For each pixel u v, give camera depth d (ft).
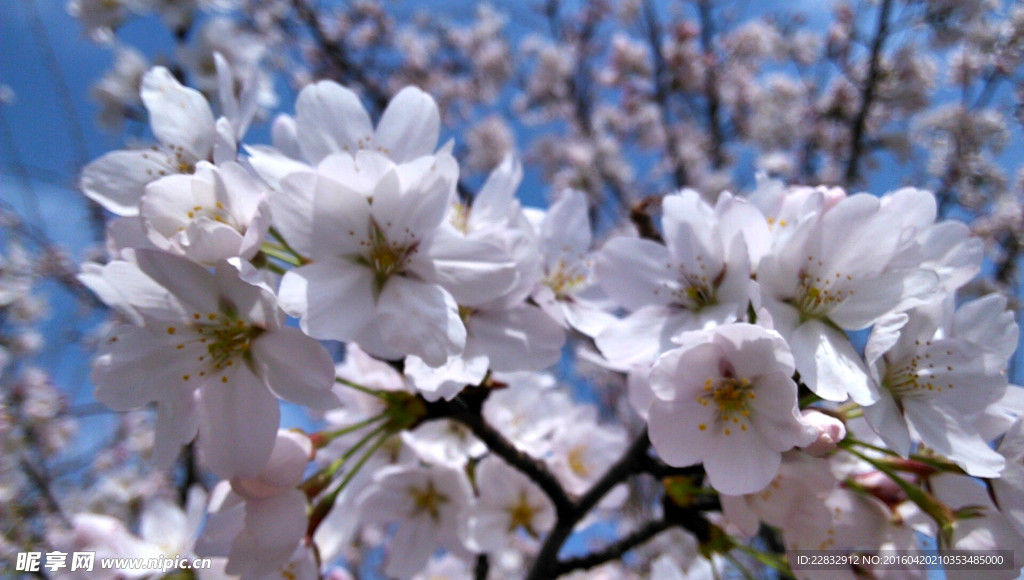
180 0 1.13
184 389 0.57
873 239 0.59
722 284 0.61
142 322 0.56
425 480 0.77
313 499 0.62
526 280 0.62
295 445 0.60
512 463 0.70
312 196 0.57
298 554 0.61
